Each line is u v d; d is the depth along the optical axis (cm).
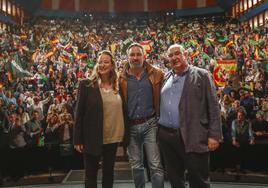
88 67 2155
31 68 1981
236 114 866
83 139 480
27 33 2830
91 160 479
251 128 838
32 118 938
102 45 2861
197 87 432
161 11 4247
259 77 1609
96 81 484
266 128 865
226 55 2200
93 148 469
